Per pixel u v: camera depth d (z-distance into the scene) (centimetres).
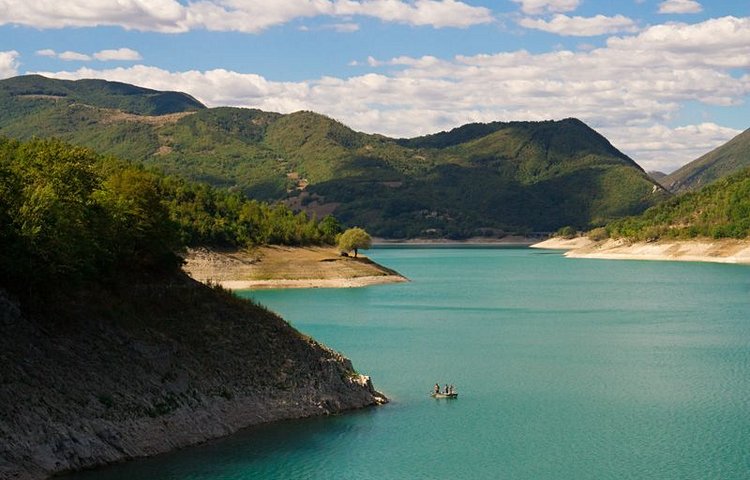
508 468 6738
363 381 8831
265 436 7294
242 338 8525
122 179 9512
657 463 6894
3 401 6041
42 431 6031
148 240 9219
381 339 12962
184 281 9406
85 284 8031
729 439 7544
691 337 13438
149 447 6594
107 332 7506
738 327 14675
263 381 8056
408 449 7162
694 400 8994
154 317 8219
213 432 7169
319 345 9106
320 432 7512
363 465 6725
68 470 5966
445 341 12838
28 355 6681
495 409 8538
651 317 16162
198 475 6297
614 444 7381
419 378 10012
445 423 7969
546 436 7619
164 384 7262
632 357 11512
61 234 7431
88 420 6406
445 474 6588
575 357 11488
